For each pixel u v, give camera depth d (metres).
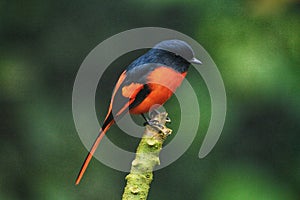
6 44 13.79
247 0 12.55
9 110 13.51
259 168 12.83
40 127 13.41
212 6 12.64
